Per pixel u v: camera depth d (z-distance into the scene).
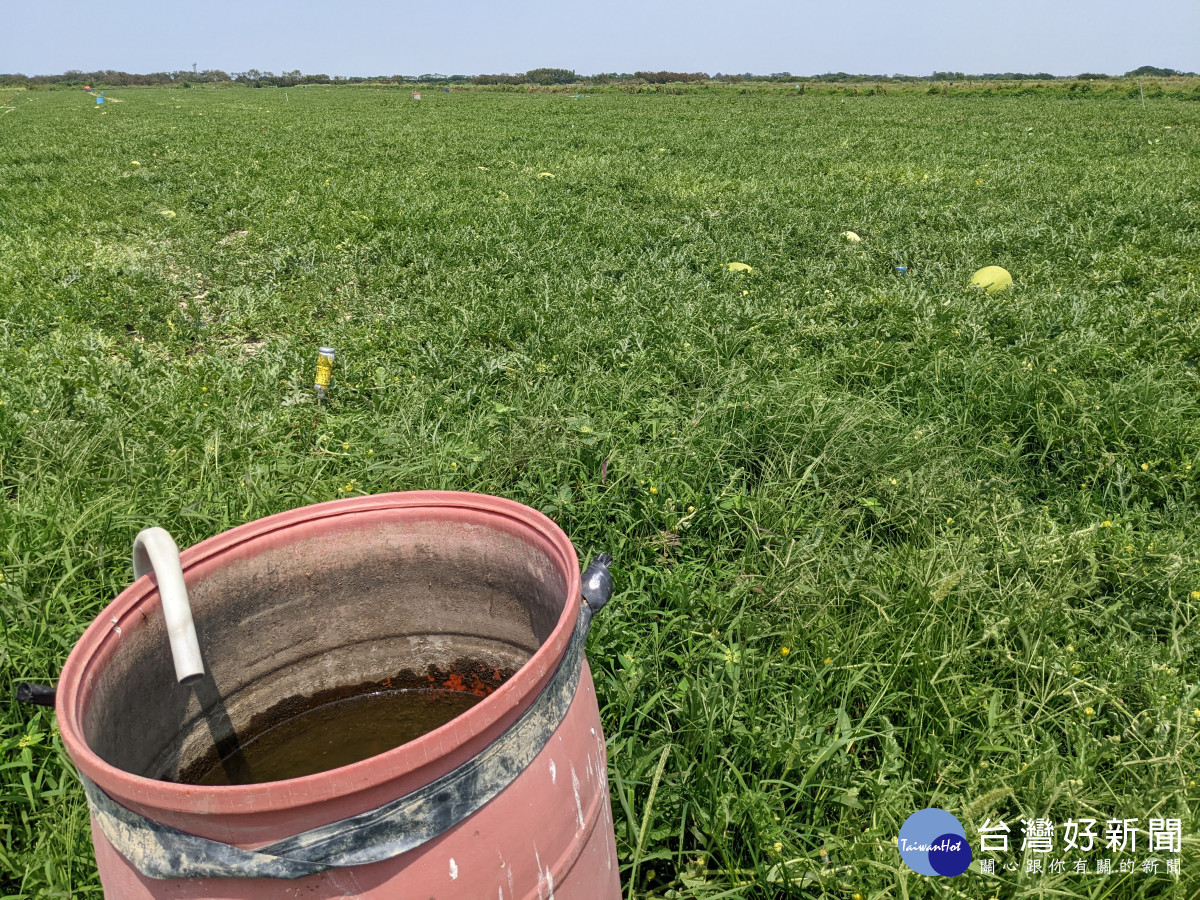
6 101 54.56
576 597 1.51
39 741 2.40
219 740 1.82
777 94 58.00
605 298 7.06
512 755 1.30
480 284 7.40
